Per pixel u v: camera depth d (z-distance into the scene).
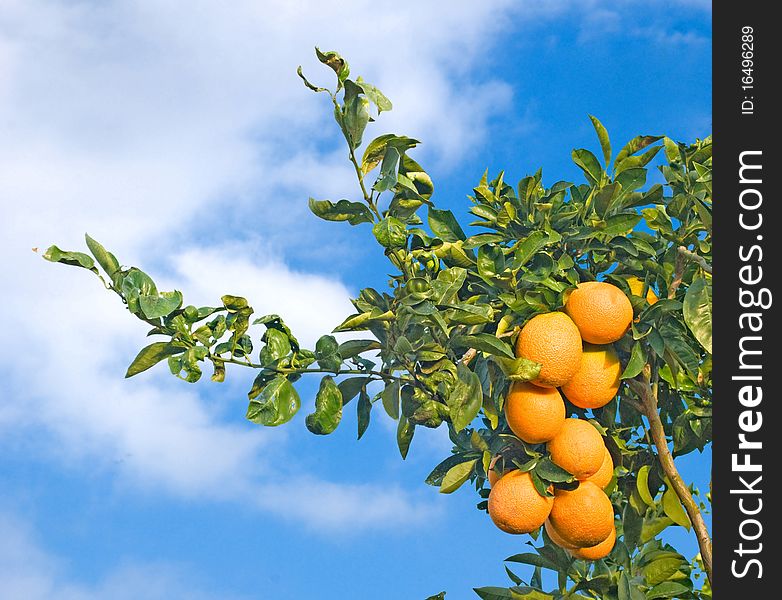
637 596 2.63
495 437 2.68
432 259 2.66
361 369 2.70
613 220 2.65
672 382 2.72
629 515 2.73
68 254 2.58
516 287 2.65
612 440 2.70
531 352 2.58
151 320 2.60
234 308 2.62
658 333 2.62
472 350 2.65
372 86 2.60
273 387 2.62
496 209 2.76
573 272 2.65
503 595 2.73
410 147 2.64
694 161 2.73
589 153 2.71
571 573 2.73
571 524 2.62
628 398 2.74
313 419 2.65
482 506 2.74
